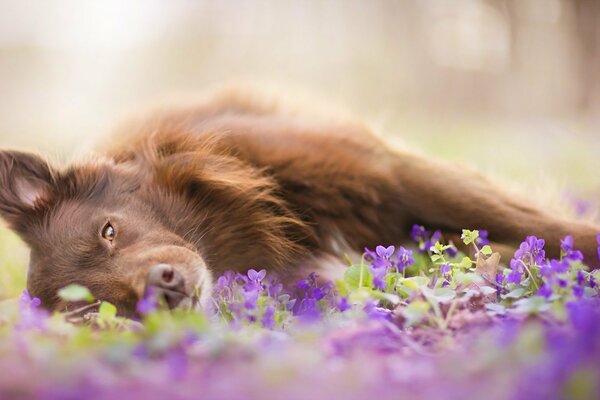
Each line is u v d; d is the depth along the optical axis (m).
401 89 44.91
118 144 7.56
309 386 3.57
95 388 3.58
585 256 6.78
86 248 6.21
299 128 7.60
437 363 3.91
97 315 5.35
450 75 45.56
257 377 3.67
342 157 7.34
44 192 6.76
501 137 22.88
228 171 7.13
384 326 4.86
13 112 42.38
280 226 7.23
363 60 45.47
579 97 32.00
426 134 24.20
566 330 4.05
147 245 6.25
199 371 3.92
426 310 4.80
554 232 6.98
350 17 47.34
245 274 7.21
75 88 47.66
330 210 7.32
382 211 7.41
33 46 49.50
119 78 47.78
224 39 47.72
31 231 6.62
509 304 5.26
